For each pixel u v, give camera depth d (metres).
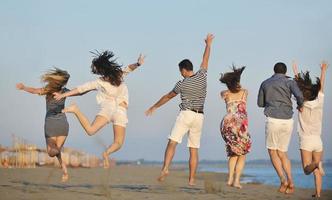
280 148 13.34
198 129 13.55
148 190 14.08
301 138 12.92
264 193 13.50
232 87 13.81
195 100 13.39
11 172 25.47
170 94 13.48
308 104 12.77
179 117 13.45
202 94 13.47
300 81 12.93
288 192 13.37
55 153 12.98
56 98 11.82
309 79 12.88
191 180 13.82
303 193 14.45
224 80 13.86
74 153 43.78
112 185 17.52
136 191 13.42
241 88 13.87
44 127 13.20
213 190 13.77
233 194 12.92
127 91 12.23
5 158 36.31
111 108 11.92
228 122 13.84
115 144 11.95
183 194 12.64
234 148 13.84
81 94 12.01
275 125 13.13
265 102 13.51
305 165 12.89
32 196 11.40
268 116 13.27
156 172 35.41
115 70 11.92
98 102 12.02
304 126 12.89
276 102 13.20
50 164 38.84
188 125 13.42
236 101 13.86
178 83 13.43
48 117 13.09
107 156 11.85
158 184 18.70
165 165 13.49
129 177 25.02
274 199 11.95
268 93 13.30
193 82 13.34
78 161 43.88
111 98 12.00
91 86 11.91
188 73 13.50
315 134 12.84
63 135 13.19
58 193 12.17
